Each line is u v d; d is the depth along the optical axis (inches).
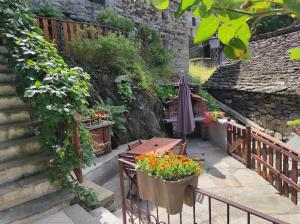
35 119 139.5
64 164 118.3
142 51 378.3
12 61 142.2
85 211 113.7
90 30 268.5
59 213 111.6
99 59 268.4
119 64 278.4
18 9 165.8
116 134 238.4
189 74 523.2
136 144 207.2
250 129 214.8
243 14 19.4
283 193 169.6
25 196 112.9
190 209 149.3
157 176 96.4
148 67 362.9
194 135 326.3
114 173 200.7
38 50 141.1
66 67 143.8
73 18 324.8
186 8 20.4
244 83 365.4
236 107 381.4
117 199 160.1
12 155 122.7
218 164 227.3
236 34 23.9
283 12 18.9
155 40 408.5
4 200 107.0
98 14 333.4
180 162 100.6
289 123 28.5
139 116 272.5
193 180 96.6
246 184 186.9
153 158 107.0
